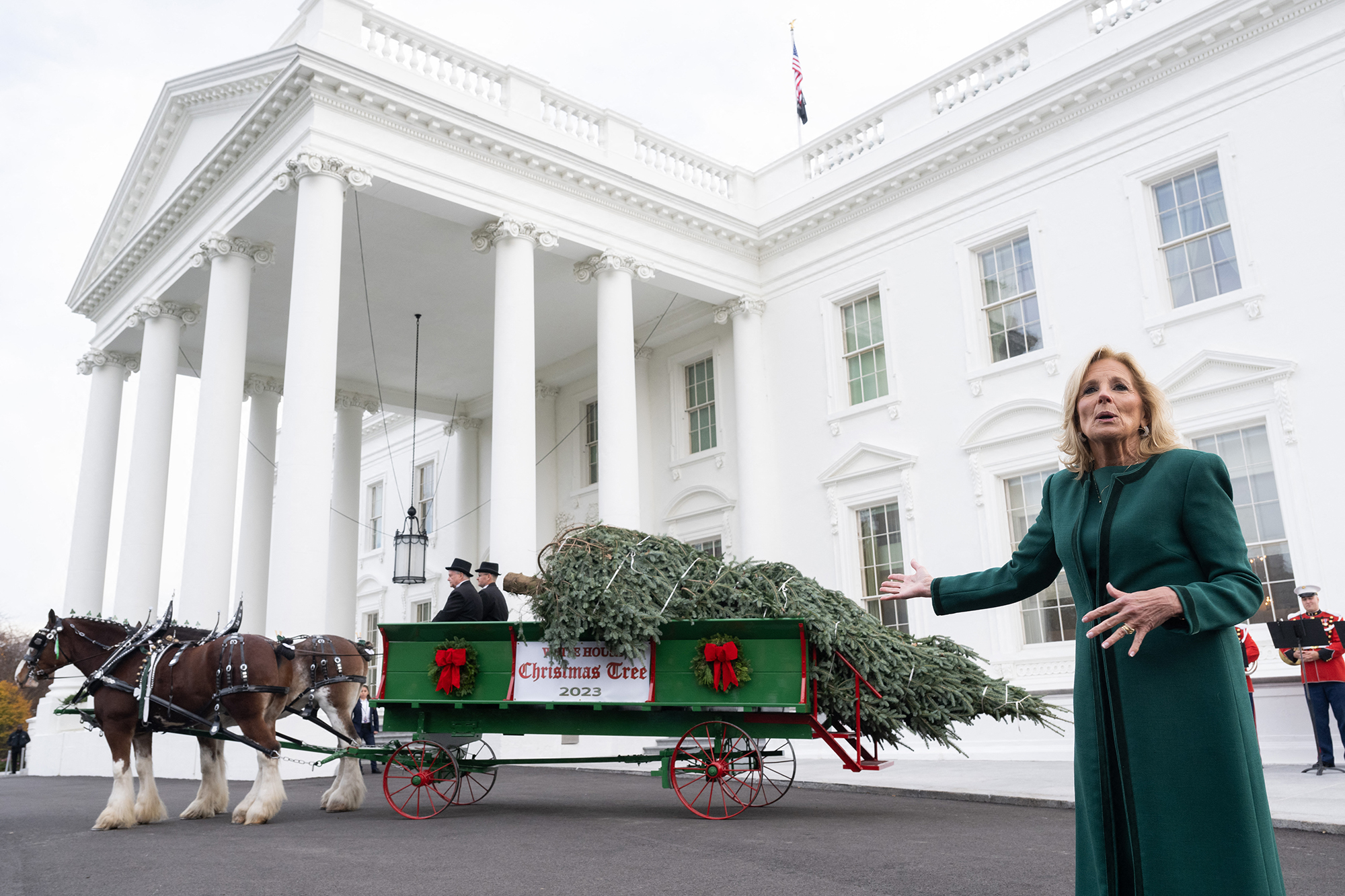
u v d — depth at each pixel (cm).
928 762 1421
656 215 1870
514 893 525
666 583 822
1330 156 1275
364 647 998
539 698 840
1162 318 1409
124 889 559
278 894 532
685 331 2166
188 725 899
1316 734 1020
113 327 2112
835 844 671
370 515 3119
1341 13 1287
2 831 875
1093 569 216
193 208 1783
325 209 1445
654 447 2200
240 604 937
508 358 1605
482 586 995
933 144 1720
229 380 1638
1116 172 1502
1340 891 505
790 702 773
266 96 1501
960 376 1661
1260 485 1291
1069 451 237
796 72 2078
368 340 2308
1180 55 1434
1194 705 192
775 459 1936
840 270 1888
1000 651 1504
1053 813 830
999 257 1662
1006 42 1673
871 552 1766
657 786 1191
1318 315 1255
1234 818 185
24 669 879
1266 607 1259
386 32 1591
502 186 1662
